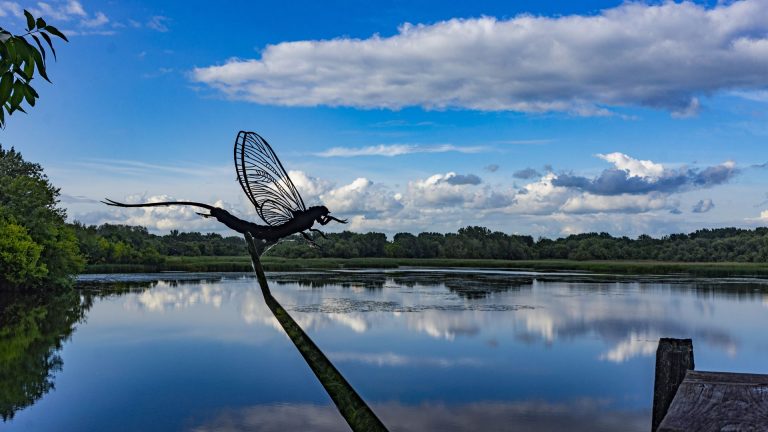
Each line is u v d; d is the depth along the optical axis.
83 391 15.63
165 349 21.25
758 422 1.85
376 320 28.23
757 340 23.95
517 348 21.59
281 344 22.08
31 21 2.62
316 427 12.88
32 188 50.59
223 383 16.41
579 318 29.44
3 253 41.50
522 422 13.43
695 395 2.07
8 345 22.12
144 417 13.48
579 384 16.56
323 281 56.81
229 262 88.94
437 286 50.44
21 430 12.66
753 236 118.38
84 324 27.44
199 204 2.14
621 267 91.12
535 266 100.69
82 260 53.53
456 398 15.15
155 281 57.50
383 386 16.30
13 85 2.69
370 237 122.38
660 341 3.10
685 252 118.81
